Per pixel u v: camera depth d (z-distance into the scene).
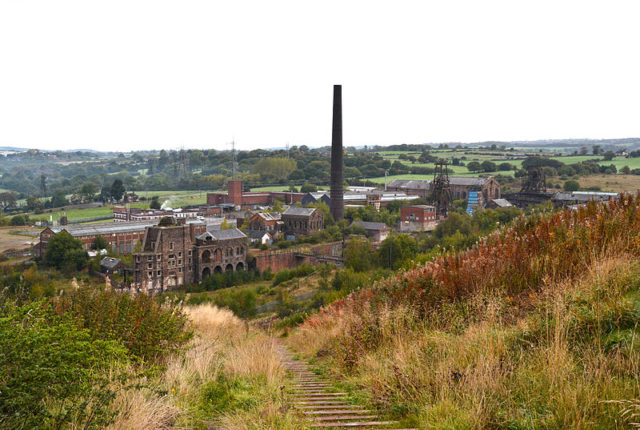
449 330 10.97
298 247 108.94
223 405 8.28
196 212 165.88
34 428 5.93
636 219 12.30
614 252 10.50
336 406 8.09
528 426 6.02
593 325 7.96
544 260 11.67
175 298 14.39
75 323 10.06
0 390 5.83
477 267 12.95
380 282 19.08
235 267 89.62
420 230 126.38
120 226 107.38
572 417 5.90
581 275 10.01
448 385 7.41
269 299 63.59
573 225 13.00
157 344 11.16
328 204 158.50
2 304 8.18
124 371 8.32
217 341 15.64
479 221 112.62
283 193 188.00
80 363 7.22
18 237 131.50
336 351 13.59
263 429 6.67
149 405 7.14
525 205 151.00
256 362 11.16
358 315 14.66
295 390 9.60
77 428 6.28
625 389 6.09
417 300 12.95
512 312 10.16
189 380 9.31
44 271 83.75
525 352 8.07
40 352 6.32
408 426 6.76
